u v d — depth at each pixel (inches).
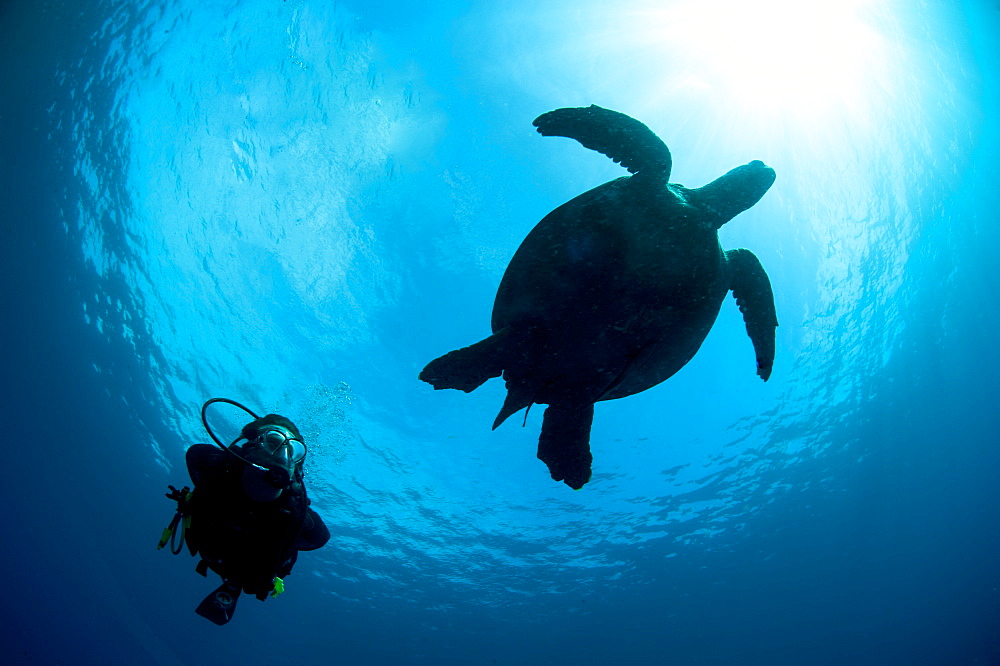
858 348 447.5
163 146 372.2
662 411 419.8
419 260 376.5
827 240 419.5
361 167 370.9
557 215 132.7
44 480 377.1
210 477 92.3
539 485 423.2
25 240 386.0
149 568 386.6
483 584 418.6
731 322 411.2
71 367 392.2
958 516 450.3
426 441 406.6
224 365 399.2
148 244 383.6
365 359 391.5
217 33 370.9
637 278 125.5
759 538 443.8
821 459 455.2
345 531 412.5
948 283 450.9
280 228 375.2
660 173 137.3
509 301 131.7
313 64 370.0
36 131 380.2
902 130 428.5
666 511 442.3
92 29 381.4
